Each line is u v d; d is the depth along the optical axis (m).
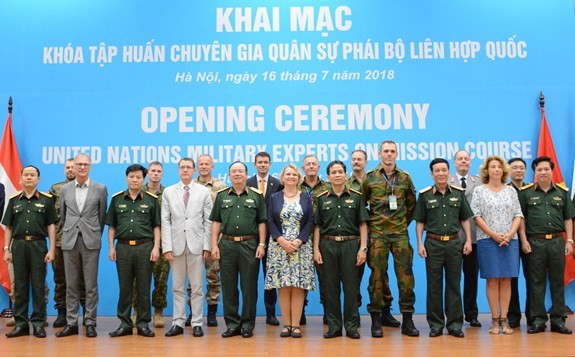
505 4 6.18
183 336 4.57
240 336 4.54
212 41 6.18
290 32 6.19
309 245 4.49
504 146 6.05
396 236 4.55
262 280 5.88
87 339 4.46
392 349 3.96
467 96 6.09
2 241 5.83
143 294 4.64
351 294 4.47
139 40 6.17
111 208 4.71
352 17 6.16
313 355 3.78
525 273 4.86
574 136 6.05
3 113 6.07
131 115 6.09
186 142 6.08
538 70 6.12
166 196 4.72
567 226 4.69
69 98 6.09
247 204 4.57
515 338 4.34
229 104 6.12
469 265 5.01
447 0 6.18
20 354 3.88
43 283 4.67
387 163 4.55
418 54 6.14
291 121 6.09
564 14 6.17
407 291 4.53
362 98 6.11
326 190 4.91
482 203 4.61
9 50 6.14
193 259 4.66
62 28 6.17
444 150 6.05
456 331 4.44
